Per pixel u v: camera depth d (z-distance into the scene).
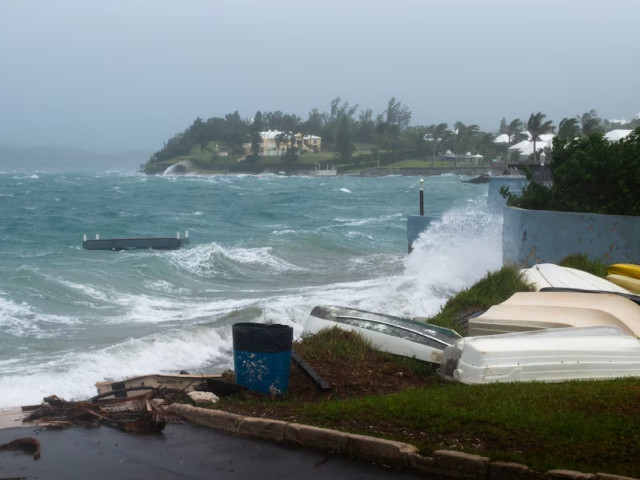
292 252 30.83
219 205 78.12
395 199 84.06
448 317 13.09
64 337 15.15
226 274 25.22
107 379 11.53
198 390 9.19
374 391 9.12
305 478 6.25
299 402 8.45
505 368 8.91
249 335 8.79
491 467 5.99
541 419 6.96
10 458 6.87
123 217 59.84
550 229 16.52
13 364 12.55
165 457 6.85
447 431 6.86
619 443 6.31
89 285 20.98
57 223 52.34
